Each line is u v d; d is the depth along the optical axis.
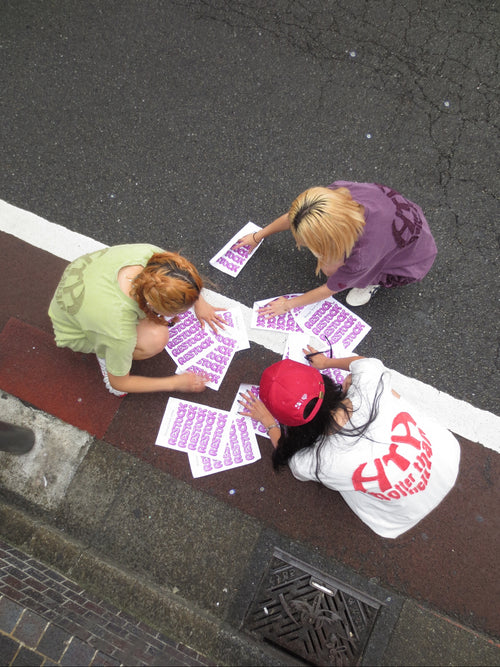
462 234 2.78
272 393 1.91
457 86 2.98
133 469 2.49
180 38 3.10
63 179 2.90
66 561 2.33
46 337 2.67
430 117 2.95
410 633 2.28
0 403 2.59
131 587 2.29
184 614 2.25
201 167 2.91
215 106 2.99
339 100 2.98
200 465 2.49
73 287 2.00
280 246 2.80
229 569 2.37
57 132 2.96
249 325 2.70
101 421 2.56
